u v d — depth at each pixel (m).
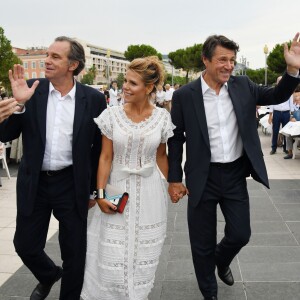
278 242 4.02
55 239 4.30
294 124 8.46
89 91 2.70
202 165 2.69
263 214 4.97
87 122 2.62
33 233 2.69
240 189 2.75
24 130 2.59
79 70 2.63
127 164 2.54
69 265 2.74
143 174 2.53
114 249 2.51
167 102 18.19
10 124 2.50
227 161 2.70
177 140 2.79
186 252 3.84
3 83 43.56
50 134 2.59
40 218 2.69
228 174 2.72
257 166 2.64
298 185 6.39
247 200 2.78
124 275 2.53
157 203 2.57
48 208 2.71
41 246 2.75
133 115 2.56
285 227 4.47
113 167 2.59
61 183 2.64
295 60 2.52
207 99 2.69
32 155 2.56
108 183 2.61
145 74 2.44
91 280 2.63
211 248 2.81
